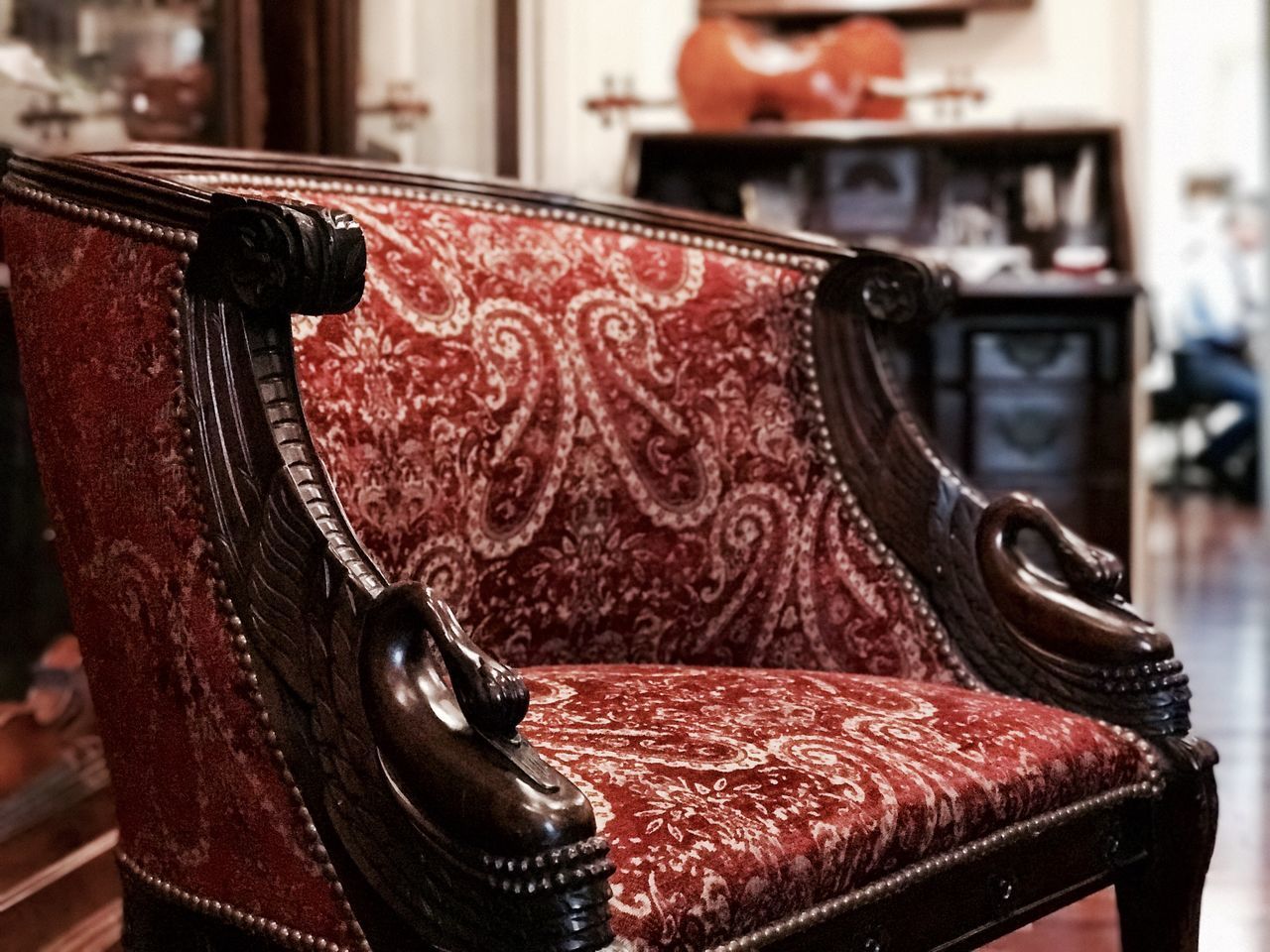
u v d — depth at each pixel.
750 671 1.32
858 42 3.58
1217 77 8.30
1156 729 1.27
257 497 0.96
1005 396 3.14
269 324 0.97
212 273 0.97
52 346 1.06
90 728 2.11
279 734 0.94
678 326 1.48
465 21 2.87
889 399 1.45
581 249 1.48
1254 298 8.09
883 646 1.41
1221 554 5.91
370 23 2.57
